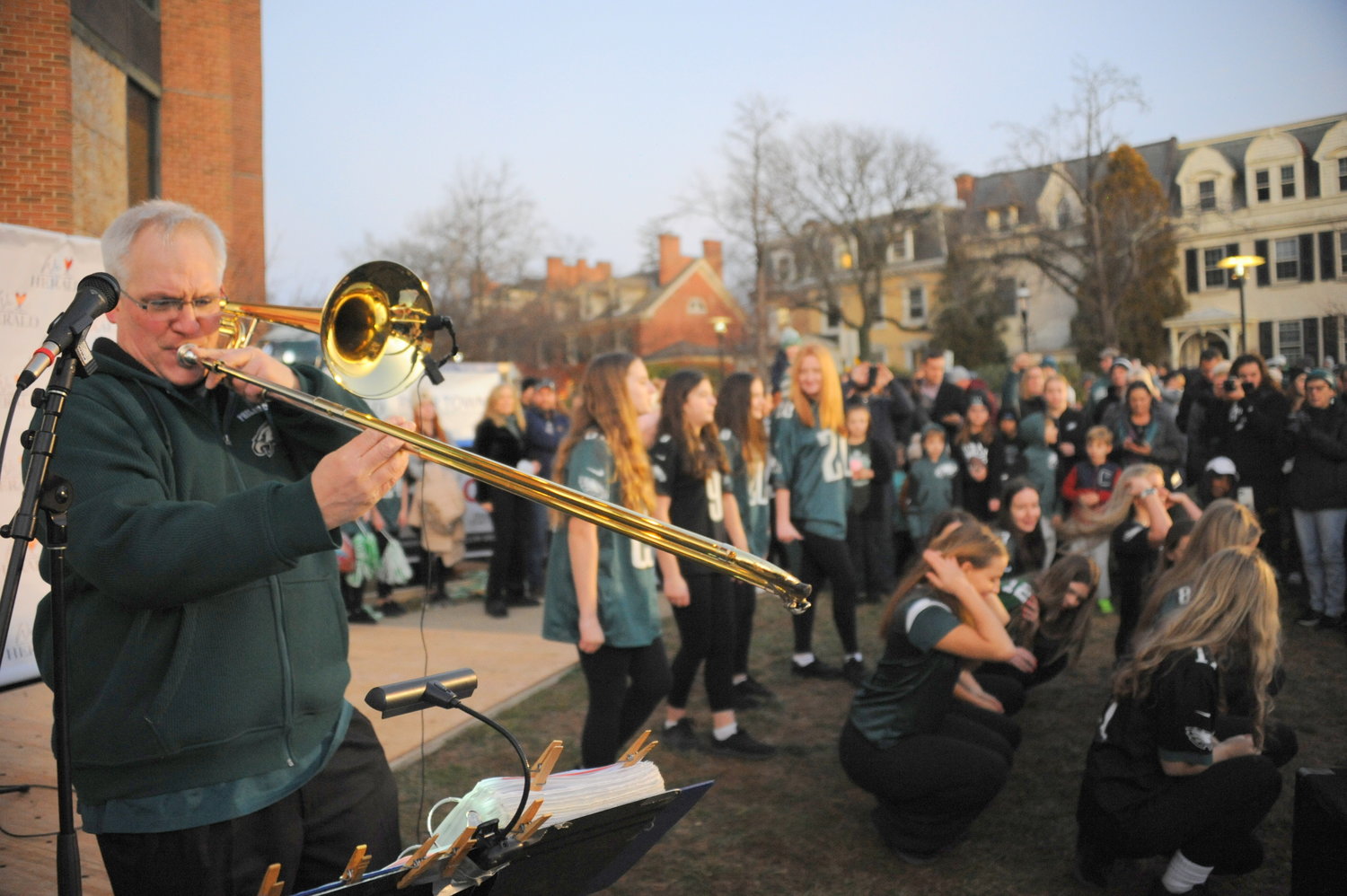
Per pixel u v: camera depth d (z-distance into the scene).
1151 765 3.21
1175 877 3.22
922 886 3.42
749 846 3.72
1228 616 3.14
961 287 36.91
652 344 50.25
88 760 1.72
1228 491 7.35
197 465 1.84
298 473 2.07
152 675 1.71
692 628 4.50
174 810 1.71
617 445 3.72
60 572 1.63
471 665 6.03
